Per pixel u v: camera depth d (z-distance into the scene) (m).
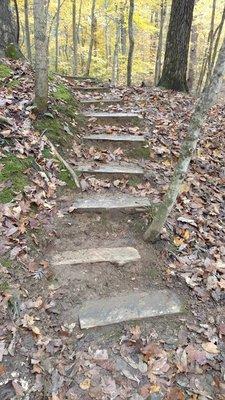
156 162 4.67
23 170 3.67
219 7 11.77
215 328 2.73
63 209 3.59
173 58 7.73
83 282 2.92
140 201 3.81
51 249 3.18
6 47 6.67
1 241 2.96
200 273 3.14
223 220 3.87
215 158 4.95
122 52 17.88
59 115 4.86
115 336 2.55
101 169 4.26
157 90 7.30
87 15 15.30
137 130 5.21
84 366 2.35
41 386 2.21
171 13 7.58
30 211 3.35
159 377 2.35
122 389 2.26
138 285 2.99
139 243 3.40
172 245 3.42
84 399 2.19
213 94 2.68
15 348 2.37
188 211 3.85
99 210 3.64
